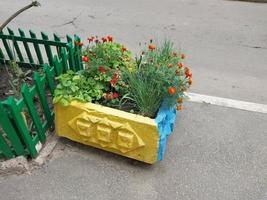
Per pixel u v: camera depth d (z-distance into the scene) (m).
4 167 2.83
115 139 2.82
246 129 3.44
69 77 2.93
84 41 5.10
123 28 5.60
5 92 3.61
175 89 2.68
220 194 2.76
